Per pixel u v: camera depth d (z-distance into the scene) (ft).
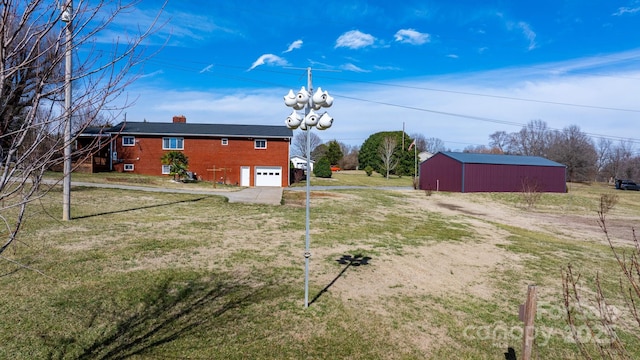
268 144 94.32
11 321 13.73
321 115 16.28
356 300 18.24
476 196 85.15
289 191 76.18
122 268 20.43
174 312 15.53
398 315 16.83
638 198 97.91
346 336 14.48
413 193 86.58
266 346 13.30
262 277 20.62
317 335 14.40
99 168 85.20
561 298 20.39
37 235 25.99
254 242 28.58
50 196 42.83
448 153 99.40
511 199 83.46
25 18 5.33
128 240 26.48
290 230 33.99
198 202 49.01
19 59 5.51
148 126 96.32
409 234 36.19
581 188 126.72
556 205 77.87
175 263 22.02
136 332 13.65
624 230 48.88
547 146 188.24
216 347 12.97
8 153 5.46
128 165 90.17
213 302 16.79
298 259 24.68
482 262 27.37
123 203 43.70
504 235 39.81
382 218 45.29
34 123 5.59
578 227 50.67
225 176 93.30
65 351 12.09
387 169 160.25
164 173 91.45
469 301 19.27
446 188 96.12
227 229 32.76
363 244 30.32
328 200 59.88
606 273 26.02
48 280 17.89
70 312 14.80
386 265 24.75
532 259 29.01
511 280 23.30
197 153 92.43
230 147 93.35
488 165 92.79
